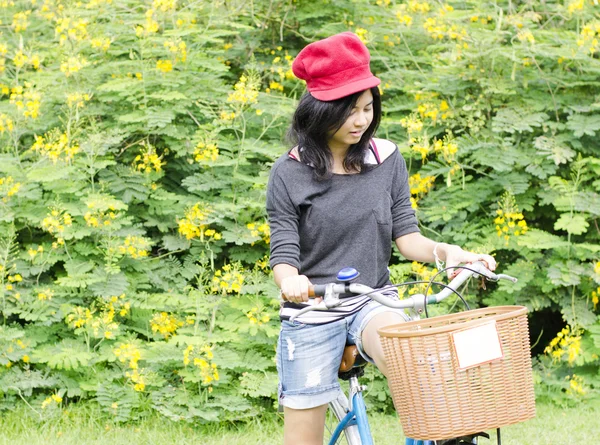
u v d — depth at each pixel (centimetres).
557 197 597
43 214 573
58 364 522
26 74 642
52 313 549
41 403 529
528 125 593
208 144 577
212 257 564
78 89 604
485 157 593
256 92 581
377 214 289
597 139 619
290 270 280
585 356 577
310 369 285
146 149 609
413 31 668
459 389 221
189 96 614
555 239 582
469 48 617
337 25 694
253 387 525
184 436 501
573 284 570
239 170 607
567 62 629
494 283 622
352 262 287
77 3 644
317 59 282
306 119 288
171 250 585
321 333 283
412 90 630
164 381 534
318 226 287
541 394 575
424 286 562
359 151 292
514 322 227
